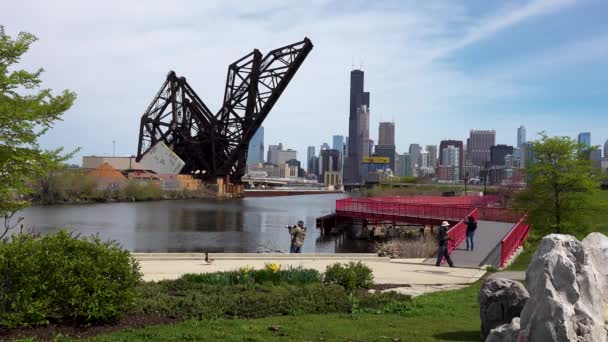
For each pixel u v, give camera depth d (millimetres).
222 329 9305
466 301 13305
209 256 21500
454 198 70312
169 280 13602
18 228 52469
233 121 112812
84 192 103562
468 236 26922
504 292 8219
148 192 114938
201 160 126938
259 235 55344
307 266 19906
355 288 14492
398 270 20000
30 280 8914
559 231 27812
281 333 9094
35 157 14922
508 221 41969
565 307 5734
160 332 8961
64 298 9180
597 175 28422
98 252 9852
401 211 52625
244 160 125688
